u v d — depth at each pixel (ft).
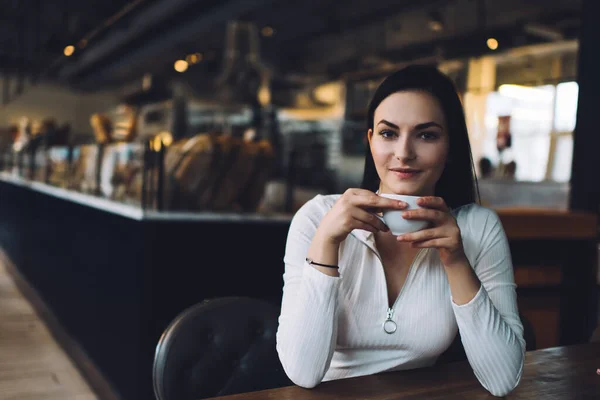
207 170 8.15
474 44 19.17
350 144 29.58
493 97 19.16
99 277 9.23
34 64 38.09
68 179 12.24
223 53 35.99
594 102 9.48
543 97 17.42
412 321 3.28
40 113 50.70
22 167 17.75
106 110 53.16
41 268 14.30
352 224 2.95
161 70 40.91
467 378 3.08
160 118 25.75
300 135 32.86
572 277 8.83
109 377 8.57
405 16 26.73
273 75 34.06
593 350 3.71
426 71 3.22
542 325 8.66
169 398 3.41
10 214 19.36
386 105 3.16
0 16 31.94
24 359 9.74
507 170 17.70
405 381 3.00
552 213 8.66
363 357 3.37
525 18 19.72
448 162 3.55
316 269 3.04
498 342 2.89
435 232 2.82
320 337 2.94
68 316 11.46
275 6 26.53
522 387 2.97
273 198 9.13
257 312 3.81
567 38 16.67
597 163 9.41
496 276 3.43
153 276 7.39
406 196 2.80
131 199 8.38
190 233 7.66
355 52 32.19
